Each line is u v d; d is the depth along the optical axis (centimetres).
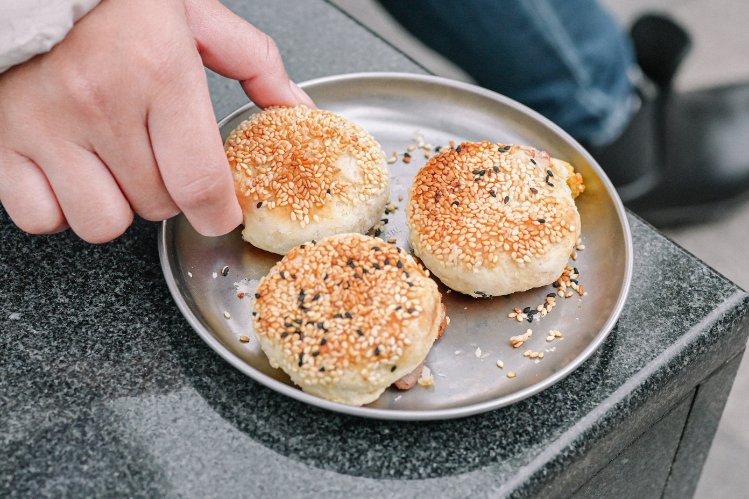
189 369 49
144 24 44
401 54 65
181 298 49
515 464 47
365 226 53
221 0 68
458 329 51
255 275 52
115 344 50
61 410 48
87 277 52
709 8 123
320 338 47
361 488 46
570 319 51
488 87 82
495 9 75
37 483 46
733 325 52
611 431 49
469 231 51
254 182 53
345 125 55
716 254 94
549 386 47
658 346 50
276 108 55
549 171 54
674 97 94
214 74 62
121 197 47
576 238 52
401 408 48
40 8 43
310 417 48
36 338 50
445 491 46
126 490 46
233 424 47
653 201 90
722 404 57
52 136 45
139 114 45
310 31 66
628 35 95
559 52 77
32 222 47
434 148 58
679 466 58
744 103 95
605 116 81
